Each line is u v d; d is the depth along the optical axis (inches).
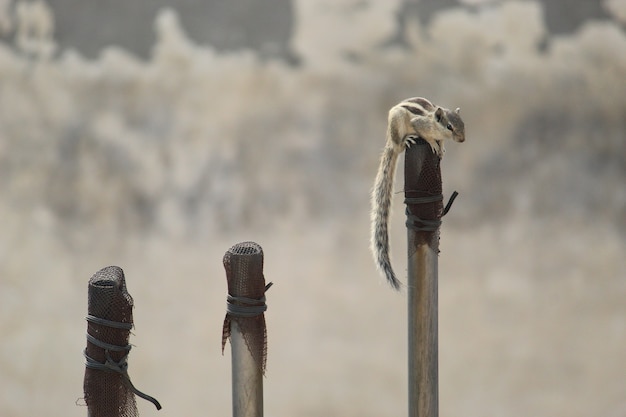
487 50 1804.9
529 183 1739.7
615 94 1787.6
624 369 1590.8
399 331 1660.9
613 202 1733.5
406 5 1835.6
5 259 1713.8
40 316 1690.5
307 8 1852.9
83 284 1716.3
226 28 1863.9
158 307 1686.8
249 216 1758.1
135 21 1863.9
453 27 1815.9
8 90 1814.7
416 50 1817.2
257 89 1827.0
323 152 1786.4
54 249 1733.5
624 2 1825.8
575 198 1736.0
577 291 1662.2
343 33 1838.1
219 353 1658.5
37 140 1797.5
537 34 1811.0
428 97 1785.2
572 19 1823.3
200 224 1755.7
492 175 1742.1
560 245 1701.5
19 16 1844.2
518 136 1764.3
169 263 1723.7
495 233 1711.4
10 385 1640.0
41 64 1833.2
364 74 1814.7
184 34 1861.5
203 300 1695.4
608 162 1759.4
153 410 1616.6
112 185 1779.0
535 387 1589.6
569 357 1605.6
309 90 1818.4
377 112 1793.8
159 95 1833.2
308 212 1754.4
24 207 1754.4
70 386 1653.5
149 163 1792.6
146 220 1761.8
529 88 1785.2
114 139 1803.6
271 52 1844.2
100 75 1834.4
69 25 1856.5
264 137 1803.6
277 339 1654.8
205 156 1797.5
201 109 1824.6
